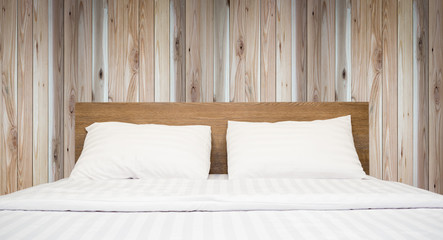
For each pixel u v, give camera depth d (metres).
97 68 2.19
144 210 1.05
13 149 2.15
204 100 2.20
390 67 2.22
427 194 1.15
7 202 1.06
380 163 2.21
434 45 2.23
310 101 2.21
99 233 0.81
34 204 1.05
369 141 2.20
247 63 2.21
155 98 2.20
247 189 1.25
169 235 0.80
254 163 1.67
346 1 2.21
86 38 2.18
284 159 1.67
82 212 1.04
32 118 2.16
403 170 2.21
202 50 2.20
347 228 0.85
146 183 1.40
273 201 1.09
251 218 0.96
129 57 2.19
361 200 1.09
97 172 1.63
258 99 2.21
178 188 1.27
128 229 0.85
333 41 2.21
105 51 2.19
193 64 2.20
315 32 2.21
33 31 2.17
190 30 2.20
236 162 1.71
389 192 1.20
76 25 2.18
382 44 2.22
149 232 0.82
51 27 2.17
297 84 2.21
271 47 2.21
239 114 2.10
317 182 1.42
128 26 2.19
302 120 2.09
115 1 2.19
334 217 0.97
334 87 2.21
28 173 2.15
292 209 1.08
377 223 0.90
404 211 1.06
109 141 1.74
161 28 2.19
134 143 1.71
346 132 1.87
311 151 1.69
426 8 2.23
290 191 1.20
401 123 2.22
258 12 2.21
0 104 2.14
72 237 0.78
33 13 2.17
